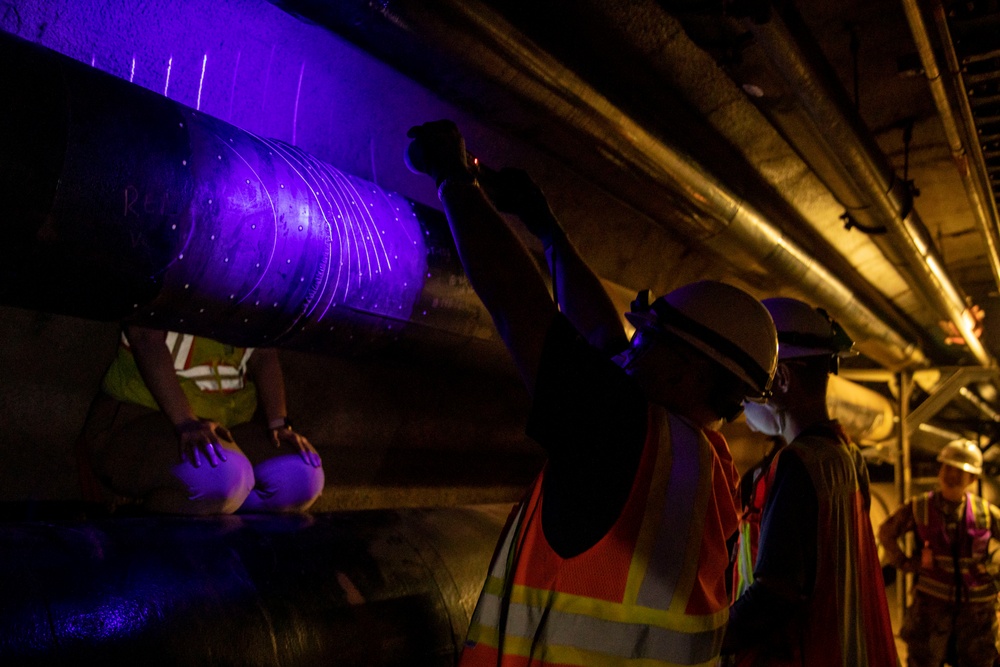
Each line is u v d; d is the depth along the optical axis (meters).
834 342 2.04
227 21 2.05
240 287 1.51
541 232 1.51
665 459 1.09
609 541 1.04
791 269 3.87
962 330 5.21
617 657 1.03
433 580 1.79
